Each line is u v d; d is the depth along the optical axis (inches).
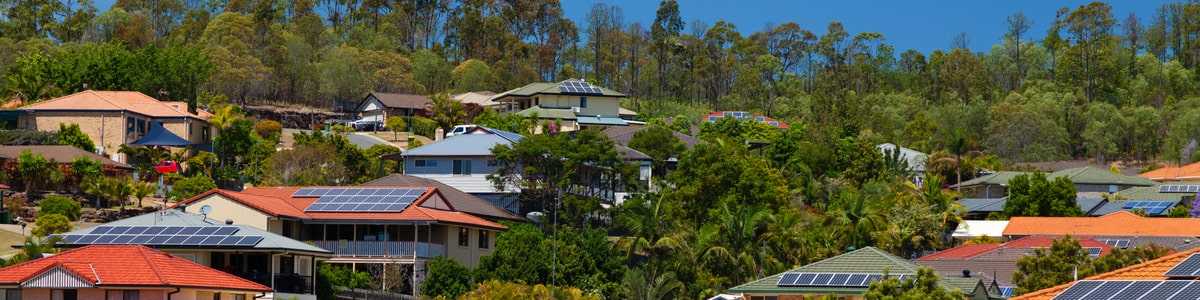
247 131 4562.0
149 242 2578.7
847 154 4857.3
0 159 3752.5
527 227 3102.9
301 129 6348.4
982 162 6013.8
